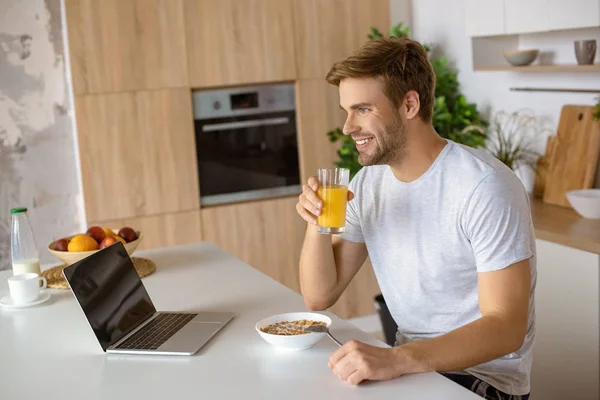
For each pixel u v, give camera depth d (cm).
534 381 308
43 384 156
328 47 422
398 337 199
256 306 201
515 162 377
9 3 381
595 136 330
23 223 233
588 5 303
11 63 386
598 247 276
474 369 179
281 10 409
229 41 399
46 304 215
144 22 381
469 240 177
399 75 174
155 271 243
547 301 306
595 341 293
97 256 186
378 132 177
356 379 145
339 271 203
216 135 406
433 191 182
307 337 163
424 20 442
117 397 147
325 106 426
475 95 412
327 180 174
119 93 380
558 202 349
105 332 175
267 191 423
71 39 368
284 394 143
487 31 366
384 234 193
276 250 423
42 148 397
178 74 390
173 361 165
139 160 388
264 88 413
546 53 366
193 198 401
